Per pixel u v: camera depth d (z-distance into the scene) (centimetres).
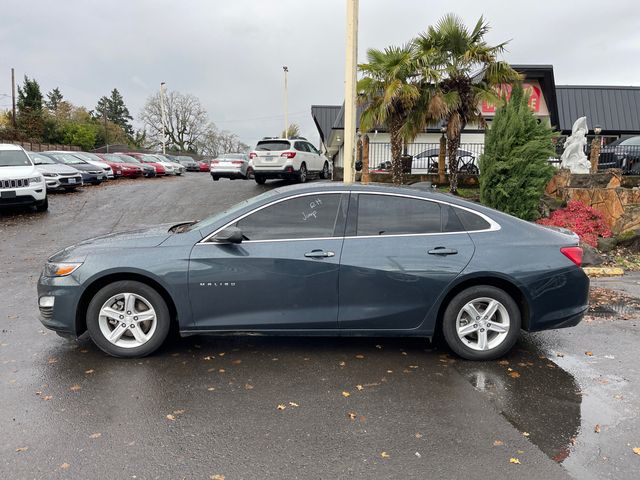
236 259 427
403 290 428
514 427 332
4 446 306
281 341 491
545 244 437
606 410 357
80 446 307
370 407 358
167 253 430
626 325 554
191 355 454
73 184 1797
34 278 754
